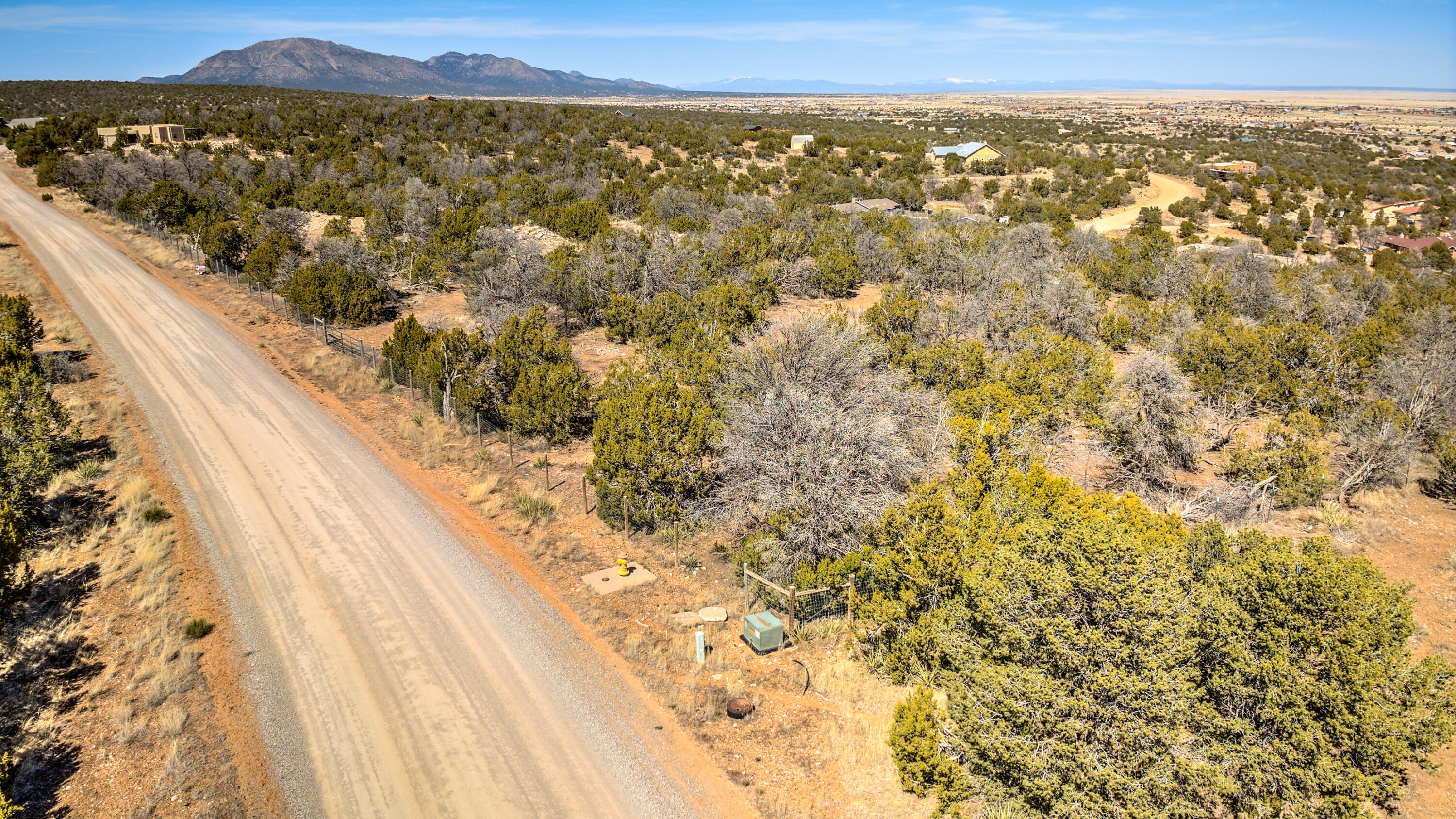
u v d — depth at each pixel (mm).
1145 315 33531
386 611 16281
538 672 14492
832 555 16891
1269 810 10117
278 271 40562
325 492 21516
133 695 13469
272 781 11906
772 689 14031
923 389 24156
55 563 17141
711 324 30734
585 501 21062
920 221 61062
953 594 13805
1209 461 23281
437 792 11797
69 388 27531
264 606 16281
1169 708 9641
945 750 11445
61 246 48281
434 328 35062
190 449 23703
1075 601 10211
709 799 11625
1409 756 10000
